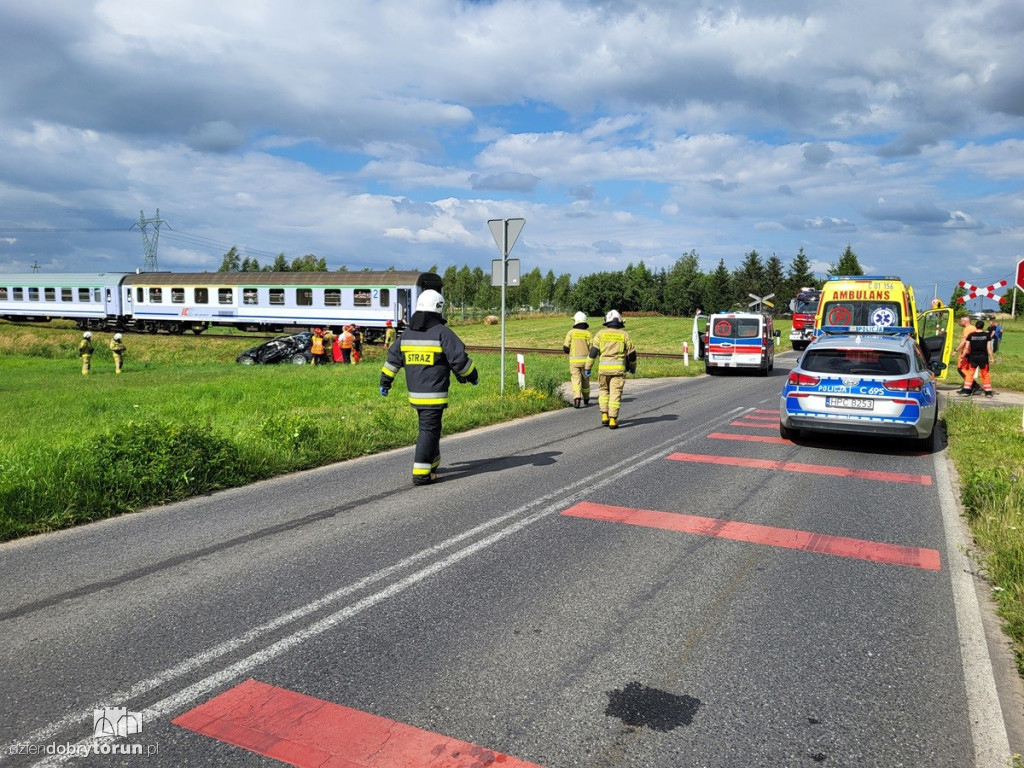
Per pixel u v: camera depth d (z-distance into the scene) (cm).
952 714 296
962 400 1465
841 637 367
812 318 3647
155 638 365
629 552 502
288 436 852
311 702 303
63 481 616
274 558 491
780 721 290
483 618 389
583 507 626
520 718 290
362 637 366
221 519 595
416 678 323
